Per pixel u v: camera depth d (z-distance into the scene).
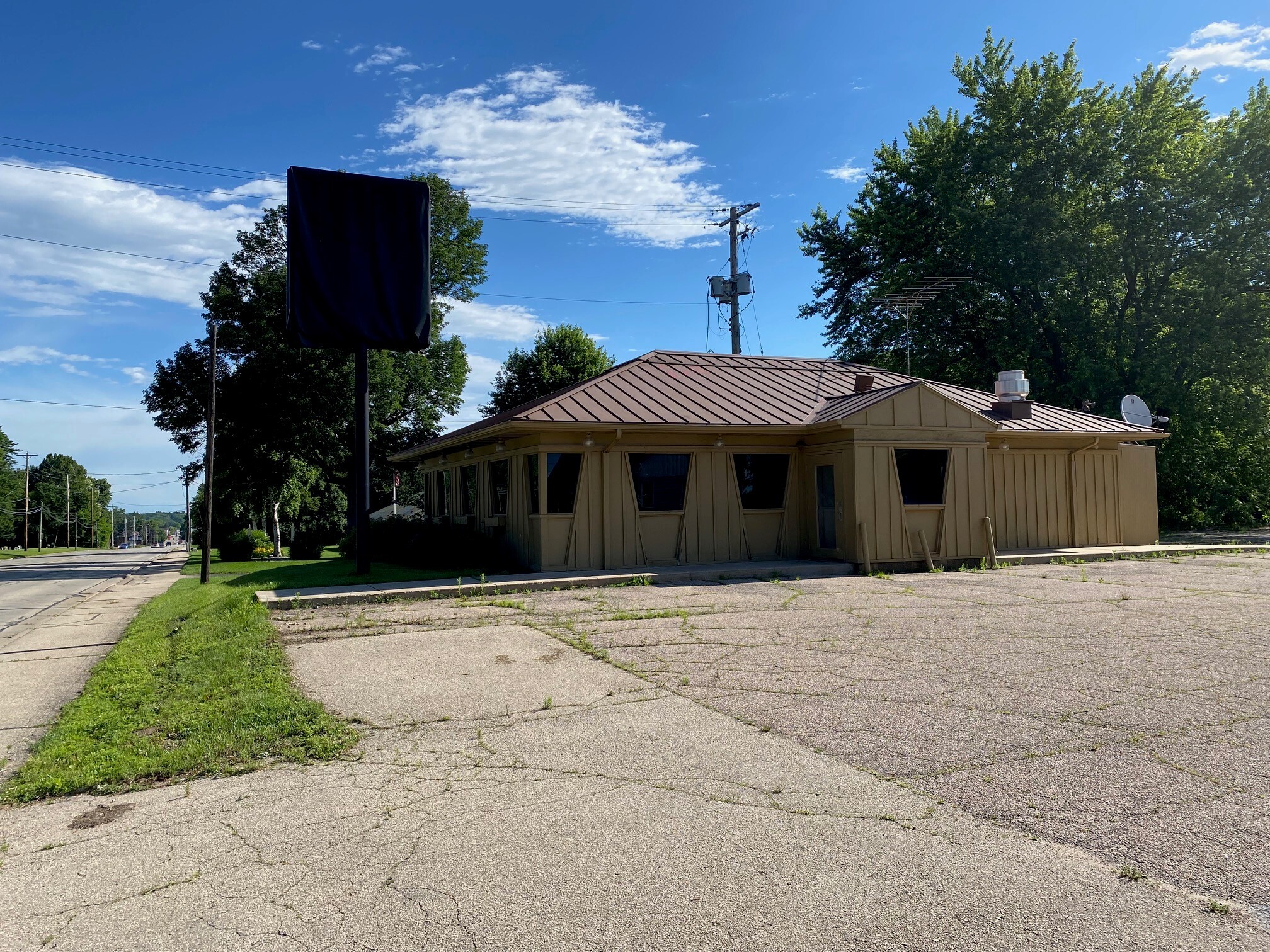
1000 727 5.51
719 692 6.54
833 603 10.70
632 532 14.13
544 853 3.83
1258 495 31.70
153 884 3.66
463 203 38.22
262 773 5.10
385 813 4.38
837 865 3.63
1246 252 26.72
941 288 29.20
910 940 3.02
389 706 6.40
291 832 4.17
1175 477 28.20
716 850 3.81
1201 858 3.61
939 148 30.08
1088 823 3.99
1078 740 5.23
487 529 16.52
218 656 8.36
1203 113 28.47
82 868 3.86
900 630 8.87
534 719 5.99
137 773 5.16
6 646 11.98
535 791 4.62
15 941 3.20
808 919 3.18
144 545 178.12
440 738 5.63
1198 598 10.98
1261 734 5.27
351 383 33.62
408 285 13.67
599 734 5.61
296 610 10.87
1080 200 28.02
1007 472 16.61
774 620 9.53
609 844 3.91
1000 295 29.89
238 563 32.66
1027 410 17.17
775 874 3.56
